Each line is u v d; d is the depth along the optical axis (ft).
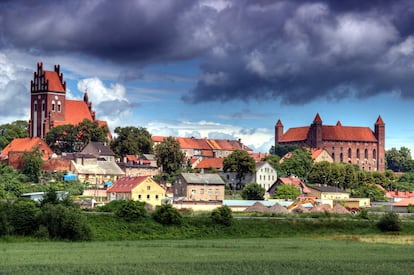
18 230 526.57
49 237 523.70
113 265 382.01
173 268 375.25
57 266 376.68
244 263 397.19
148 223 587.68
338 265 396.37
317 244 520.83
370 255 447.83
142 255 431.02
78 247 476.54
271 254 446.19
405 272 377.71
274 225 626.23
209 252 453.99
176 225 593.42
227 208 616.39
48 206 537.65
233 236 590.55
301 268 384.88
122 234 563.07
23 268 369.09
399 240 565.94
